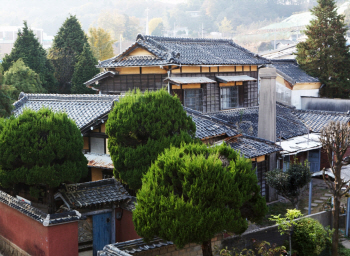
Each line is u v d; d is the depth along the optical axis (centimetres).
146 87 2316
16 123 1352
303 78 3362
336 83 3441
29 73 3077
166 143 1339
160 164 1037
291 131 2541
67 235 1211
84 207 1361
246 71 2727
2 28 10356
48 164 1329
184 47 2522
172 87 2219
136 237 1359
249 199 1052
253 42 9950
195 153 1083
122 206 1426
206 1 12900
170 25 12269
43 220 1182
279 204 1948
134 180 1335
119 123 1366
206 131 1825
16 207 1351
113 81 2442
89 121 1773
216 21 11925
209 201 957
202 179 945
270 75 2011
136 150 1347
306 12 10925
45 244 1184
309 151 2417
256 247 1295
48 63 3747
